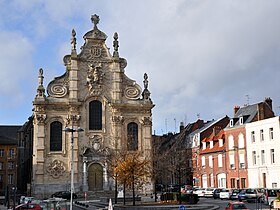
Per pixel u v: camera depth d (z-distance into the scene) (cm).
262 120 5494
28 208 3344
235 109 6644
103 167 6062
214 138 6831
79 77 6275
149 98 6444
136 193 6041
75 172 5981
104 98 6291
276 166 5178
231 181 6097
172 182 8044
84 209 4009
